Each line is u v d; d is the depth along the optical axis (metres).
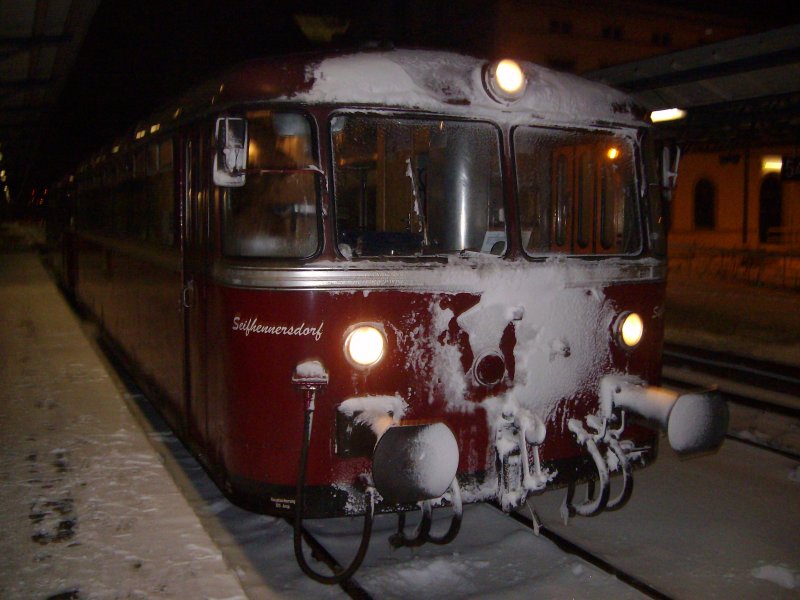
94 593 3.35
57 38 14.03
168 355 5.30
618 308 4.20
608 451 4.12
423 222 3.89
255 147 3.77
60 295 15.12
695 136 14.98
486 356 3.83
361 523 4.51
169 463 5.67
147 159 5.83
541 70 4.21
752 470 5.39
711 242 25.30
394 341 3.71
